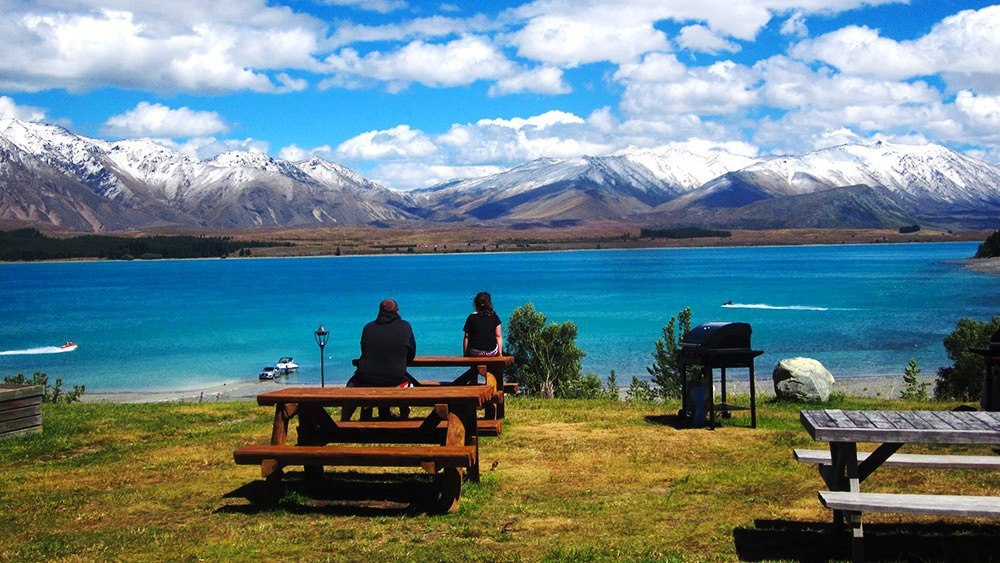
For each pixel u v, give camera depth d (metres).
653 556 7.40
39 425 14.84
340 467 11.66
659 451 12.22
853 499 6.84
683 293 150.88
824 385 19.69
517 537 8.13
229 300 162.50
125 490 10.64
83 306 153.75
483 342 14.90
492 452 12.40
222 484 10.88
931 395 45.16
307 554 7.75
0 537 8.62
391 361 11.30
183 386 63.69
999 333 13.44
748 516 8.71
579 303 131.62
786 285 166.50
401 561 7.45
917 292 137.62
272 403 9.62
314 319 120.06
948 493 9.21
